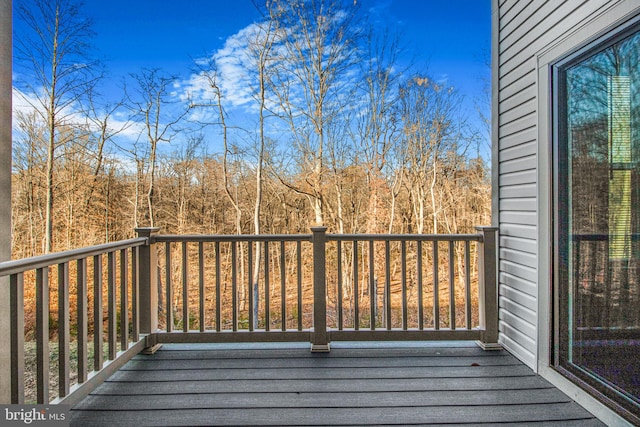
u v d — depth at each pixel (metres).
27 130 12.73
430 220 14.34
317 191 13.05
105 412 2.02
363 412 2.02
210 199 15.23
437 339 2.96
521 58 2.74
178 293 13.38
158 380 2.41
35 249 13.20
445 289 13.09
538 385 2.33
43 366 1.80
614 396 1.86
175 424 1.91
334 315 11.34
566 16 2.22
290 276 15.32
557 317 2.32
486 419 1.95
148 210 14.54
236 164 14.25
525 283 2.66
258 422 1.93
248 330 2.94
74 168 13.48
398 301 12.35
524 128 2.70
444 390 2.27
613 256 1.88
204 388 2.30
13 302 1.64
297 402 2.13
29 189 13.23
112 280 2.45
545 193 2.42
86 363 2.14
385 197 13.90
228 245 14.84
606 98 1.92
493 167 3.14
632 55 1.75
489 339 2.92
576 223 2.16
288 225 15.35
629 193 1.78
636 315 1.74
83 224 13.66
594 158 2.01
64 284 1.94
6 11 2.18
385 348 2.96
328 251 13.77
